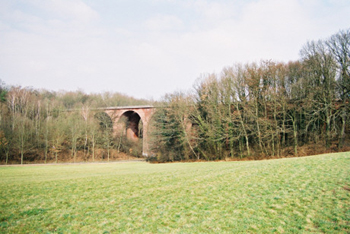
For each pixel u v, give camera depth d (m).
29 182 19.03
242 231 8.12
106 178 20.33
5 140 52.47
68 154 61.41
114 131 67.00
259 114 39.84
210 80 44.28
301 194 11.14
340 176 13.48
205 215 9.77
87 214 10.72
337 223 8.00
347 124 35.81
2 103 67.81
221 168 22.67
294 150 37.03
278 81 39.25
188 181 16.75
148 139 53.62
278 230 7.96
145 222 9.49
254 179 15.21
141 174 22.39
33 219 10.23
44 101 74.56
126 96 108.62
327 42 36.66
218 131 41.12
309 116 36.25
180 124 46.75
